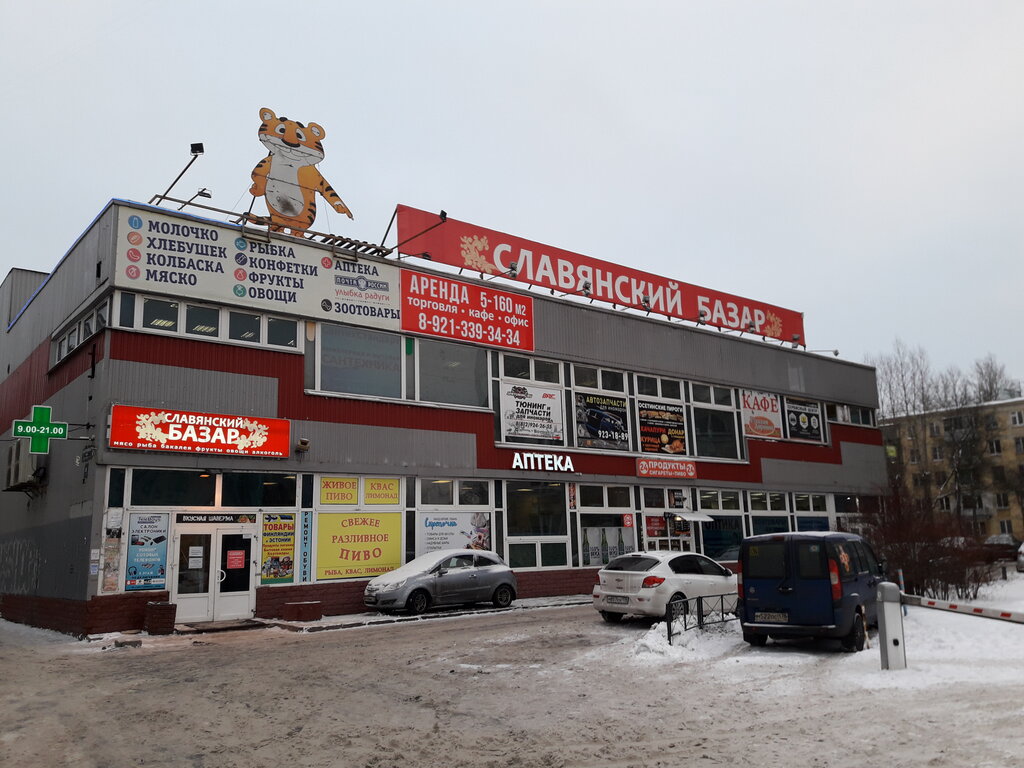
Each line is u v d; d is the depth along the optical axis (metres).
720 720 8.02
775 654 11.80
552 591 23.39
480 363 23.28
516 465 23.28
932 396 57.69
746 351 31.27
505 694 9.70
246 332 19.14
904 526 21.30
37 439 16.38
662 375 28.08
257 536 18.39
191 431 17.62
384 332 21.38
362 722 8.41
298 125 21.31
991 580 24.66
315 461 19.44
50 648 14.47
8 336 25.97
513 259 25.55
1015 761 6.06
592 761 6.81
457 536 21.83
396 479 20.92
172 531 17.25
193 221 18.55
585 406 25.58
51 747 7.55
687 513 27.17
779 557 12.43
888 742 6.82
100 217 18.31
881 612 10.18
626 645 12.98
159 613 15.95
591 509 25.05
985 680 9.12
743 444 30.20
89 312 18.62
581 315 26.06
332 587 19.23
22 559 20.59
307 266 20.20
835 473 33.50
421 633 15.53
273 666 11.98
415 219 23.31
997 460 67.88
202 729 8.19
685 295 30.81
